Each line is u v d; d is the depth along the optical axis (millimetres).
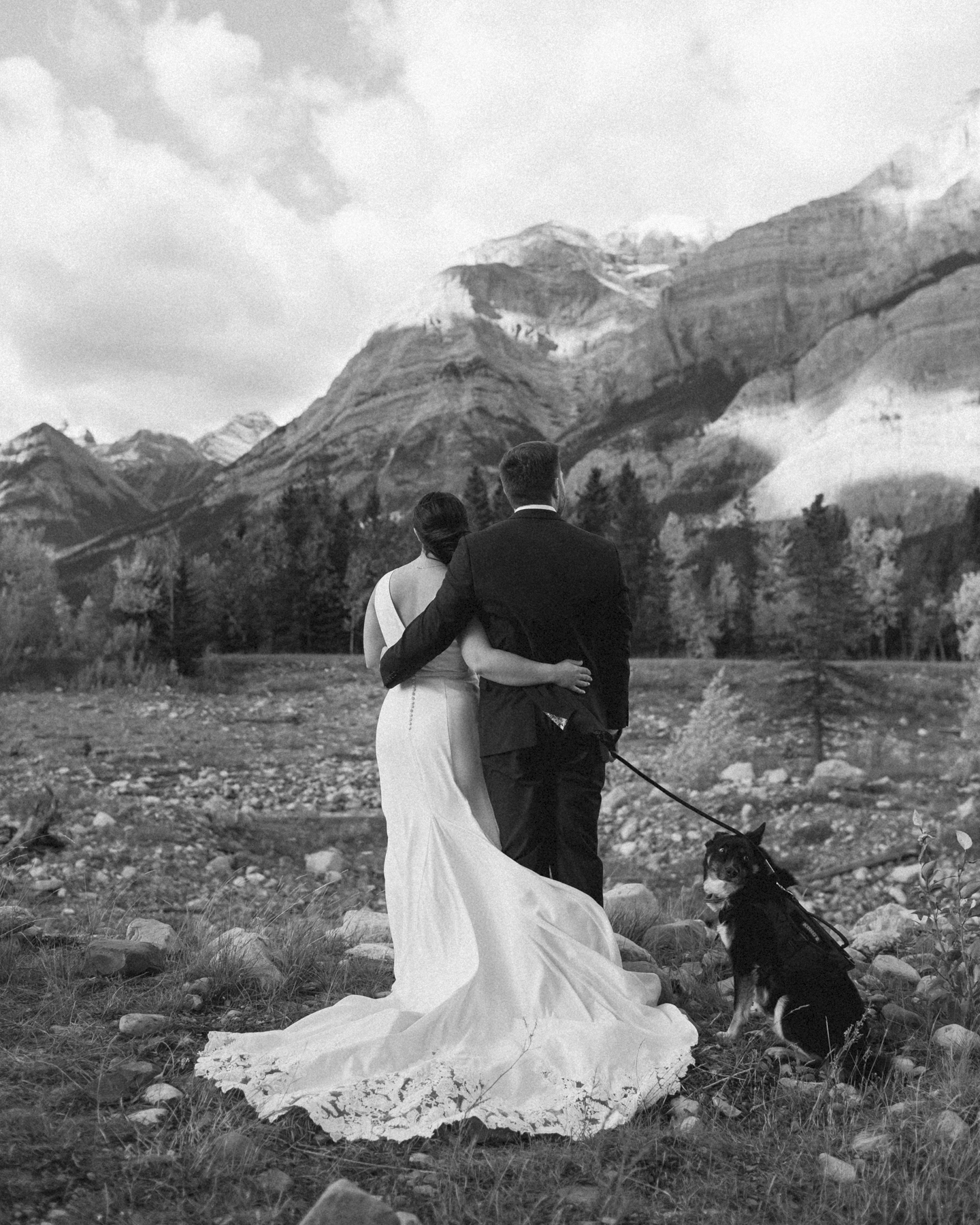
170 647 30141
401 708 4430
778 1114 3531
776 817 14164
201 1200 2818
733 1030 4184
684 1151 3250
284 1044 3830
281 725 22859
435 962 4156
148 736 19188
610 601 4246
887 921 6719
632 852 13266
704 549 137500
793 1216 2889
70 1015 4191
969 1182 3043
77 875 8766
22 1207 2697
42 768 14328
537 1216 2846
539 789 4172
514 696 4164
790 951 4020
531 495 4320
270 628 51625
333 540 56594
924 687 27016
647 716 25188
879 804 14141
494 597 4160
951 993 4660
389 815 4398
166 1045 3949
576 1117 3357
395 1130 3254
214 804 13344
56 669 27531
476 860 4219
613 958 4086
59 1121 3215
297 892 9117
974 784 15273
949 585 76312
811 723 20500
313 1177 3023
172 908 7547
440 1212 2818
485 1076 3549
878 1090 3732
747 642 66250
